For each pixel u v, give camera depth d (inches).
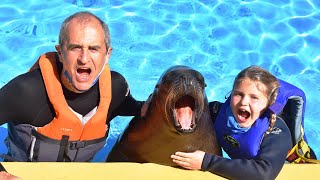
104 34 57.9
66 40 56.2
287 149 58.2
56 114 59.4
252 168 54.6
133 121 65.6
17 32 110.1
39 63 59.6
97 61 57.2
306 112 97.7
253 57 109.5
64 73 57.9
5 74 99.5
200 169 55.1
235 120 60.7
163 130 58.9
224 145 63.9
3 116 58.2
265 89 58.7
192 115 56.7
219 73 104.7
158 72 103.3
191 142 59.9
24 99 58.0
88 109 61.4
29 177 51.0
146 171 53.6
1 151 86.1
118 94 63.8
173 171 54.3
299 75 105.8
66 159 63.7
